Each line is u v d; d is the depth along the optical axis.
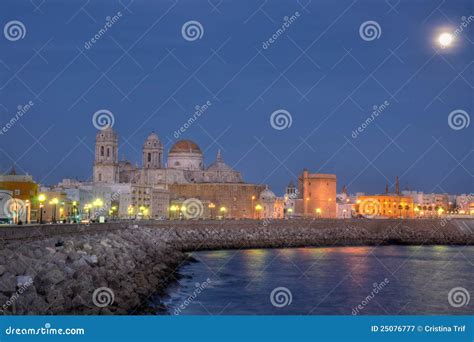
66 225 102.38
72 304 66.56
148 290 88.62
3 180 179.88
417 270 142.88
